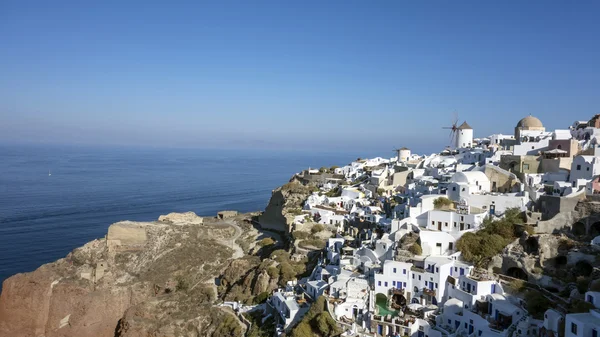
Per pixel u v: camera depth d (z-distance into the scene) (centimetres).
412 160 15825
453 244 7794
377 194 12825
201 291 11188
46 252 17250
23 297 11069
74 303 10956
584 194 7775
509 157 10625
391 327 6378
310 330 6969
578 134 12125
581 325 4825
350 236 10388
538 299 6019
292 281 9294
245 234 15375
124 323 10119
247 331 8462
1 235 19888
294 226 12100
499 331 5716
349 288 7331
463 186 8994
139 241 13388
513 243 7406
